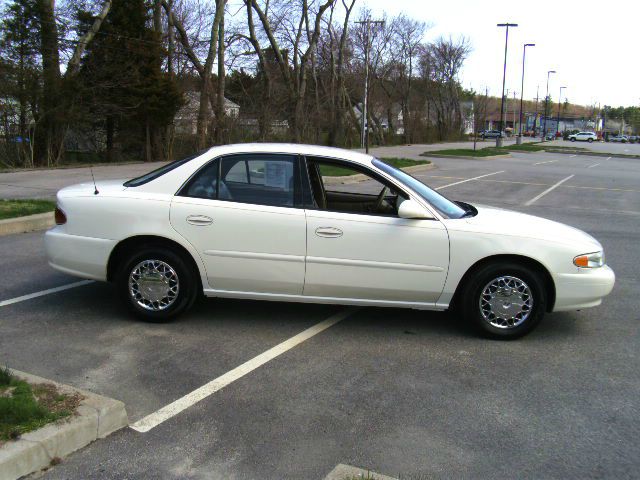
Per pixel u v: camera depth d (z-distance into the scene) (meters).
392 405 3.76
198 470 2.99
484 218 5.07
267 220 4.79
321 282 4.84
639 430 3.54
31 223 9.05
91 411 3.21
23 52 20.66
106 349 4.49
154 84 25.81
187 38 29.64
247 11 30.89
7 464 2.76
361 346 4.74
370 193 5.57
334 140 41.53
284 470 3.01
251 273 4.87
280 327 5.10
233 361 4.36
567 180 21.58
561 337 5.11
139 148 27.97
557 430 3.51
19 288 5.98
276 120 34.72
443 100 71.12
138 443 3.21
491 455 3.22
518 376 4.27
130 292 5.01
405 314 5.57
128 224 4.88
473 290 4.89
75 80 22.19
